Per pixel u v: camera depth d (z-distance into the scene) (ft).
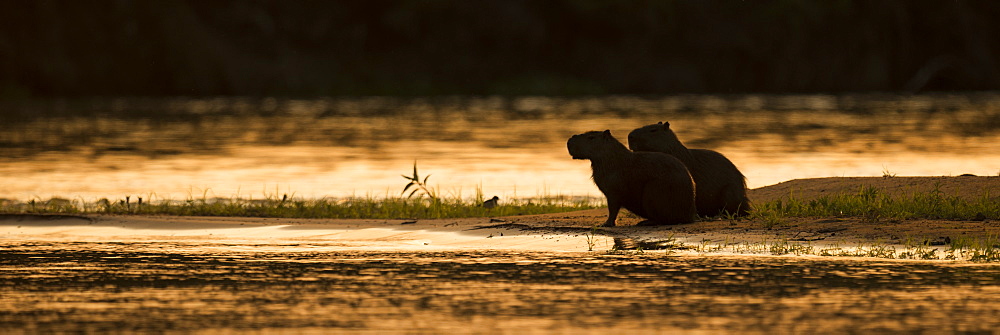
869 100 524.93
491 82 640.99
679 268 64.44
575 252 72.95
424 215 105.70
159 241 81.05
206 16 605.73
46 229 89.51
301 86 602.03
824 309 50.70
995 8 647.15
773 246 73.97
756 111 418.51
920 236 77.41
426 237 82.43
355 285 58.54
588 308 51.16
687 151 91.25
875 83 648.38
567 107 465.47
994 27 649.61
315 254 72.54
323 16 636.89
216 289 57.31
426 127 317.63
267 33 610.24
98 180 153.99
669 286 57.67
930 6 642.63
